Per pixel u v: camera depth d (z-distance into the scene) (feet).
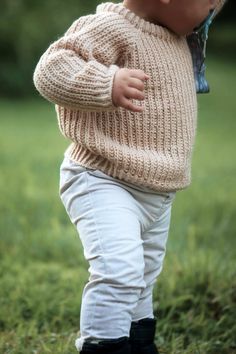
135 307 12.30
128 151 12.35
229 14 136.56
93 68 11.86
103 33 12.34
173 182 12.73
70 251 24.20
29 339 16.24
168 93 12.63
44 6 81.61
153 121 12.53
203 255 21.47
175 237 24.93
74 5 82.69
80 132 12.52
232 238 25.25
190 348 15.58
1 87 80.74
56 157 45.73
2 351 15.37
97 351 11.85
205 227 26.86
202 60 13.73
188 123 12.94
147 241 13.15
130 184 12.48
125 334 11.91
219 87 92.43
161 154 12.58
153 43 12.62
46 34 81.35
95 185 12.42
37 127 62.18
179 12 12.68
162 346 15.84
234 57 120.06
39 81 12.19
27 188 34.96
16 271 21.71
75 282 19.90
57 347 15.37
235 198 33.04
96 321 11.91
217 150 51.75
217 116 73.20
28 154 46.73
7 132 58.13
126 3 13.00
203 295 18.49
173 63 12.75
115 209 12.21
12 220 27.81
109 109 11.83
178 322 17.44
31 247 24.43
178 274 19.48
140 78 11.75
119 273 11.84
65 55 12.16
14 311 17.93
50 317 17.80
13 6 80.07
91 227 12.26
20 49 80.38
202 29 13.48
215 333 16.74
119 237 12.03
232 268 19.80
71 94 11.92
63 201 13.00
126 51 12.44
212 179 38.91
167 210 13.28
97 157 12.53
